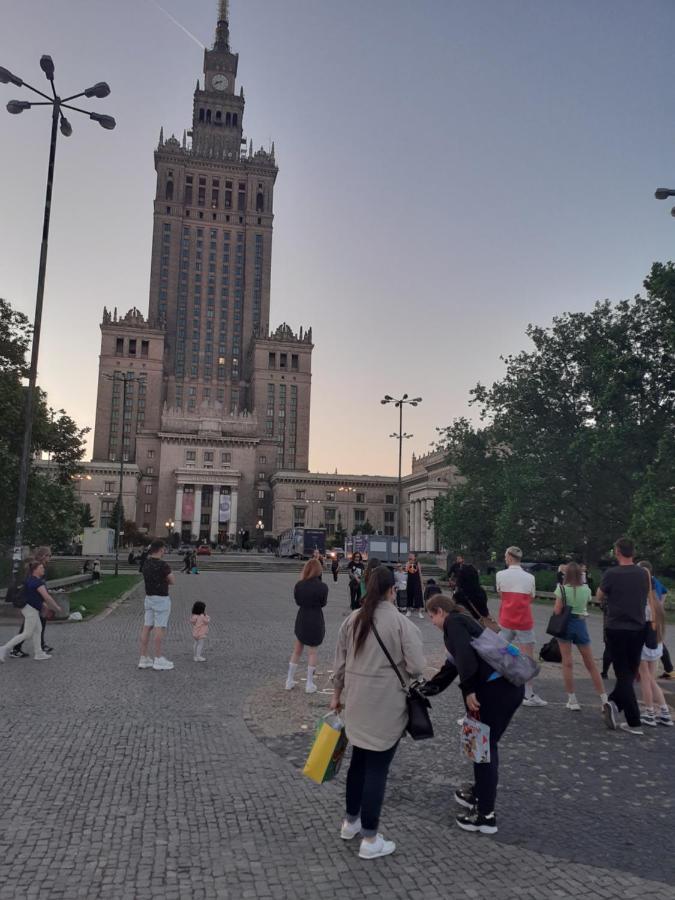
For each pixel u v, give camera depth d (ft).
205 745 22.48
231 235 565.53
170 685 32.12
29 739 22.61
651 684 26.76
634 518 98.43
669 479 99.14
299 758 21.34
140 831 15.51
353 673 14.88
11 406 94.89
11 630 51.08
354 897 12.71
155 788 18.34
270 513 467.11
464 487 153.99
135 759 20.79
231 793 18.12
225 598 93.76
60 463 116.47
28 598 38.27
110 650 42.93
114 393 488.02
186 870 13.65
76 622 57.88
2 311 101.60
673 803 17.98
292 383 524.11
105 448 480.23
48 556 39.40
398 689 14.69
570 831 16.05
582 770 20.76
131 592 101.35
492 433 151.94
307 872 13.69
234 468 439.63
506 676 15.78
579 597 28.50
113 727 24.38
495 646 15.97
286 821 16.33
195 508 423.23
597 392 133.90
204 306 550.77
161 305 541.34
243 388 547.08
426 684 15.11
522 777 20.07
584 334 139.23
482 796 15.87
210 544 364.17
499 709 16.16
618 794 18.65
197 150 587.27
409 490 432.66
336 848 14.87
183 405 533.14
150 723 25.08
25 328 103.55
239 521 434.71
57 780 18.76
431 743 23.59
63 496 108.99
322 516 440.86
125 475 399.65
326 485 443.73
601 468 126.00
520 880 13.53
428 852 14.76
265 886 13.06
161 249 547.49
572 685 29.04
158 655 36.32
